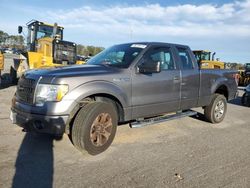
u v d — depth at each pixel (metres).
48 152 4.80
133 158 4.74
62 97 4.36
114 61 5.64
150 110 5.71
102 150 4.84
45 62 14.02
